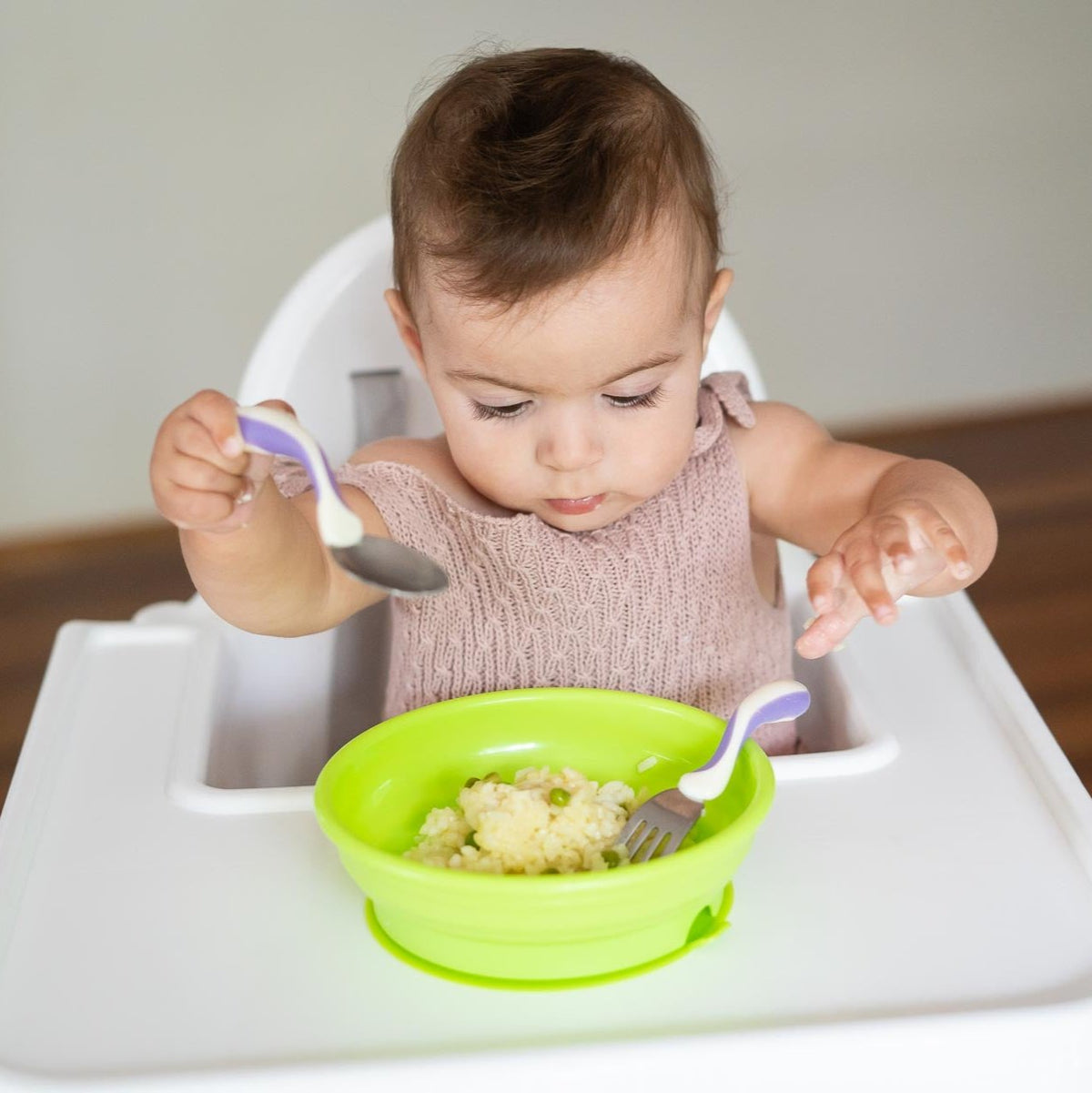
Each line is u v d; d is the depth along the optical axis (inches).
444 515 34.3
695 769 26.9
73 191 89.3
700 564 35.4
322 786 23.9
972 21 98.8
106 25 86.5
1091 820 26.4
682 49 95.8
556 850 23.9
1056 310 107.9
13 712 73.5
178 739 31.5
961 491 30.1
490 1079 20.6
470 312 28.3
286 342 42.6
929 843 26.3
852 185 101.2
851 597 24.6
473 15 91.7
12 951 24.0
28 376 92.4
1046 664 75.1
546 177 28.5
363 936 24.1
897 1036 21.1
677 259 29.2
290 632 29.9
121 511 96.7
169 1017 22.2
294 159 92.0
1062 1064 21.4
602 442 29.7
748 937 23.5
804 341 104.7
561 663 35.1
